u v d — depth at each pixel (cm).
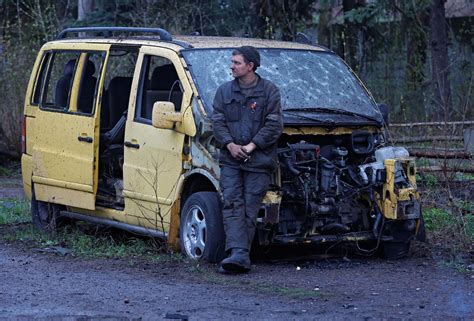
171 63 1097
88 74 1227
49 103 1271
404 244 1073
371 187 1041
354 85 1142
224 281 944
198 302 858
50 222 1275
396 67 2459
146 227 1123
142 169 1108
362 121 1065
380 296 880
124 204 1151
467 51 2675
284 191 1013
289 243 1016
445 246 1134
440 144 1547
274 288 910
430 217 1240
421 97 2344
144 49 1137
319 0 2417
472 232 1165
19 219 1389
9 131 2144
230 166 982
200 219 1033
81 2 2414
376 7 2366
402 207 1033
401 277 970
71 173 1204
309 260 1070
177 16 2208
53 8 2277
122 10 2341
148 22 2205
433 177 1340
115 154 1193
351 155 1075
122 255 1085
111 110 1233
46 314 815
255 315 810
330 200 1023
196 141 1036
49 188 1248
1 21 2480
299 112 1062
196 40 1141
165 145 1076
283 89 1098
